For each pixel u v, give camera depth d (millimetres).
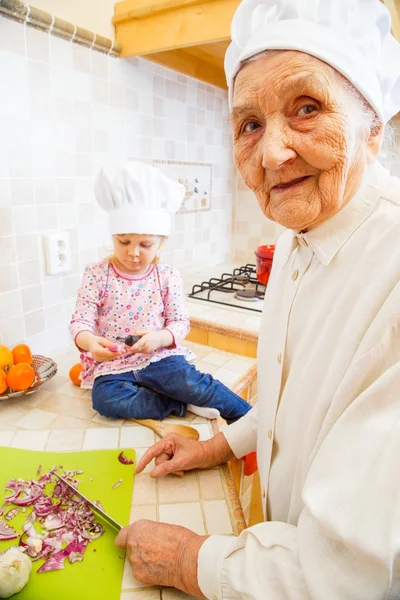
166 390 958
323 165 478
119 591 532
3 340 1093
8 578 511
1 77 970
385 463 365
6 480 710
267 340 703
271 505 641
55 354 1229
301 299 588
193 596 528
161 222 1026
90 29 1179
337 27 472
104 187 997
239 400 1027
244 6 537
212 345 1374
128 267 1052
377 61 500
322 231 548
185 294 1602
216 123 1808
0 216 1024
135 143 1395
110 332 1060
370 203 532
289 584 414
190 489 719
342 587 378
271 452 641
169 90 1498
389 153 621
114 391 925
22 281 1110
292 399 580
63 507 659
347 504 374
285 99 471
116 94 1284
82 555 578
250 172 537
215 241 1977
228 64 603
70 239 1220
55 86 1098
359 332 469
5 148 1007
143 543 550
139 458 794
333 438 415
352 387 442
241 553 481
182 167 1646
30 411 950
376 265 494
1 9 935
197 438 867
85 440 847
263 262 1569
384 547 346
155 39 1200
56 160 1137
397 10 913
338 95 469
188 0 1112
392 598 367
